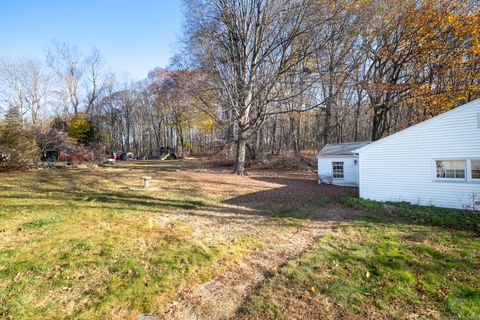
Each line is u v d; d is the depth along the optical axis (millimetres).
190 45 16141
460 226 6305
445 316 2826
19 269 3559
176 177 15266
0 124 14203
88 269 3703
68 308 2844
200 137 52000
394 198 9508
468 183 8039
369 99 22516
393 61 18875
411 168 9141
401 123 22141
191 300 3137
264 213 7688
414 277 3684
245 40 16766
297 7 14906
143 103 48562
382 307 2982
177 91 19531
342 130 28859
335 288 3391
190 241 5047
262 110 16922
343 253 4590
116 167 21766
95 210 6945
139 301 3045
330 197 10734
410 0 17328
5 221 5496
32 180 11117
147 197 9016
